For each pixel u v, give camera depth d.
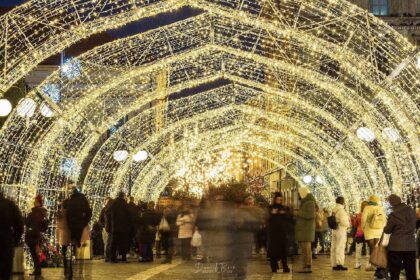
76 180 30.38
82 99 26.03
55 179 29.62
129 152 37.31
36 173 24.58
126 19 20.75
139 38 24.80
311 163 48.72
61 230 16.34
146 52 26.12
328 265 25.98
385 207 32.28
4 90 19.94
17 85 30.73
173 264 25.33
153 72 29.05
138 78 29.39
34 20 19.73
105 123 30.62
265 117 38.50
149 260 27.14
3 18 19.53
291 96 31.81
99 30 20.69
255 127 43.53
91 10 20.16
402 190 27.55
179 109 36.72
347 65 23.62
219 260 13.33
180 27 24.70
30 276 20.22
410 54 22.34
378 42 24.17
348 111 33.09
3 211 12.73
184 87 31.09
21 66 20.05
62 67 24.17
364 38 26.36
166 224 29.02
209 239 13.44
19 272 17.89
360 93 28.30
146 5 20.81
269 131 43.53
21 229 13.09
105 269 22.81
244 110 38.34
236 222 13.31
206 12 24.05
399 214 15.46
